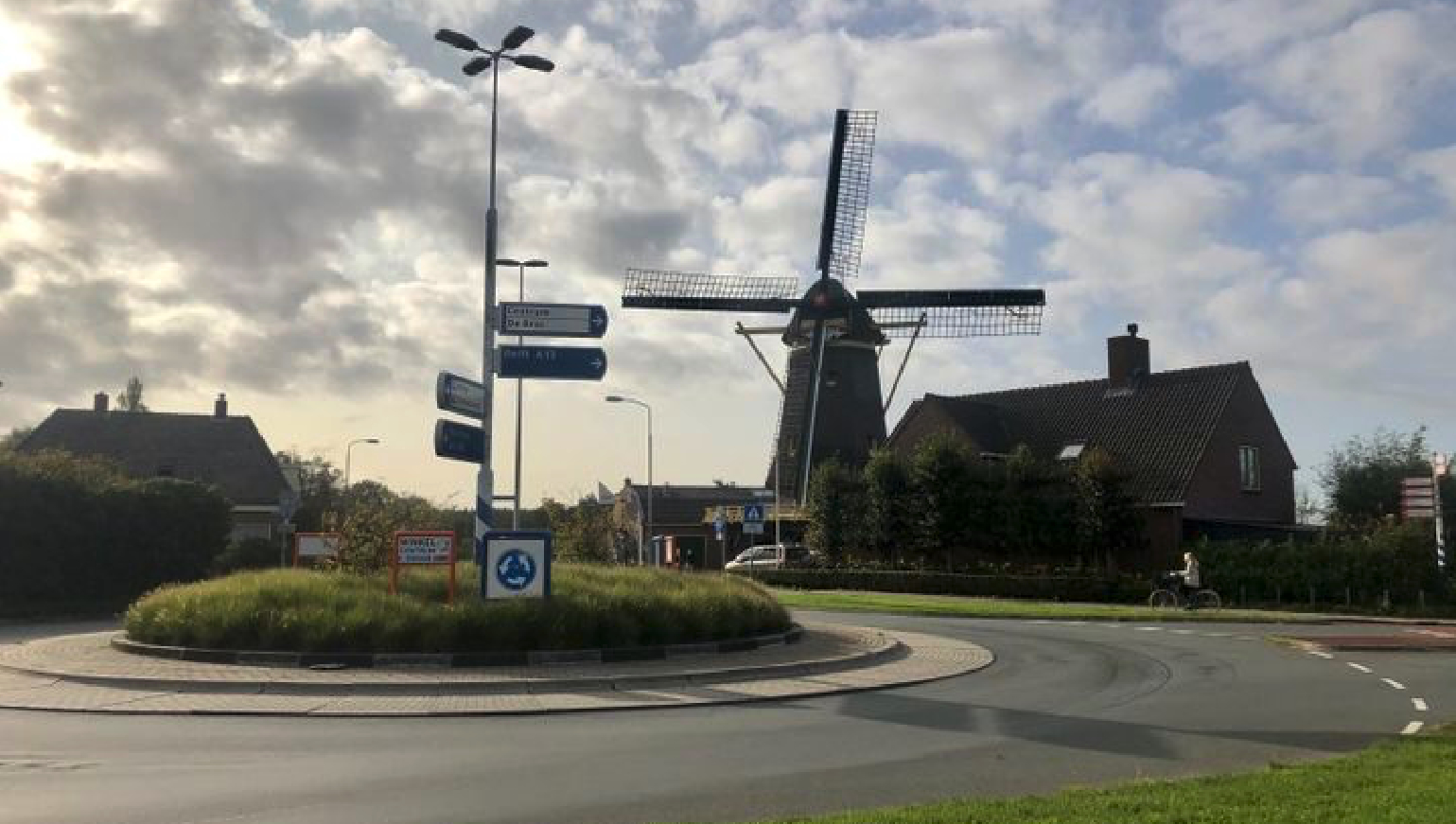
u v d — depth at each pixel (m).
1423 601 33.84
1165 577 34.34
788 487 52.12
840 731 11.98
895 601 35.22
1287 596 36.28
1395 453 49.09
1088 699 14.55
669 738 11.55
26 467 30.62
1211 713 13.23
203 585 19.31
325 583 19.06
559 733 11.87
